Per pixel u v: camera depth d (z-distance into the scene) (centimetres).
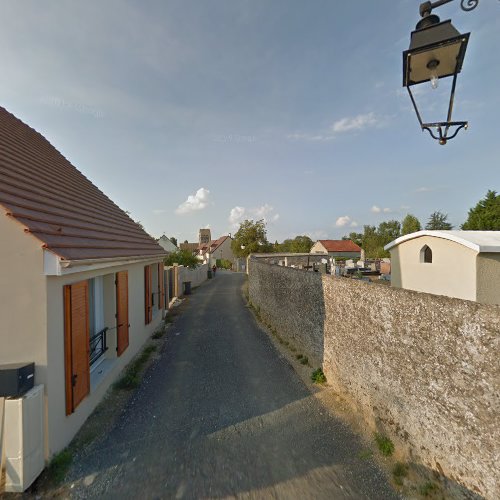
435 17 244
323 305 608
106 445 387
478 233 1076
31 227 335
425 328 334
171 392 546
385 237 6350
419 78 261
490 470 256
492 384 259
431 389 323
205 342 862
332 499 307
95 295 582
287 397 529
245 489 320
